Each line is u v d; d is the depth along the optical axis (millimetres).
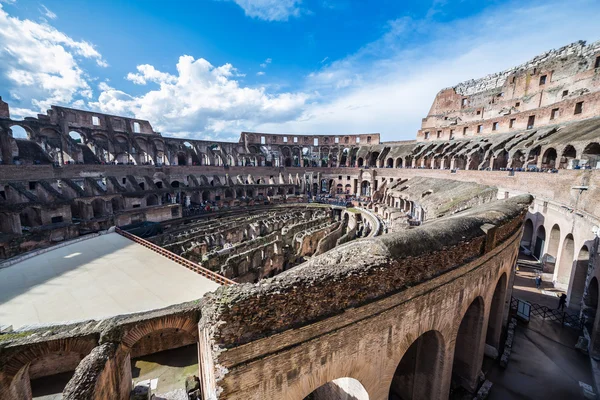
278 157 85875
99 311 15477
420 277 12859
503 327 22109
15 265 21953
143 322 14148
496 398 16547
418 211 45281
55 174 43625
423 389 15977
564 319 22969
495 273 17406
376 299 11430
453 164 54938
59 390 16844
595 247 20844
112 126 58094
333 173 80500
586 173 24203
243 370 8977
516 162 46312
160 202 51750
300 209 62406
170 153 62812
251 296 9234
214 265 28484
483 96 69062
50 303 16328
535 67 57344
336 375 10961
